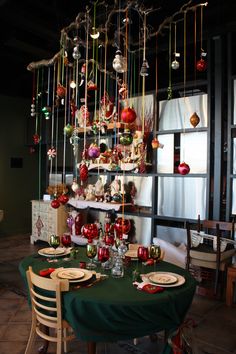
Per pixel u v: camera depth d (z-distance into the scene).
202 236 3.59
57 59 3.52
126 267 2.30
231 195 3.72
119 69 2.32
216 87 3.80
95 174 5.04
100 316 1.72
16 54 5.07
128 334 1.75
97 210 5.03
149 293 1.81
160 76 5.30
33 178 7.03
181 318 1.88
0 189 6.46
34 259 2.44
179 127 4.16
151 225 4.35
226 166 3.85
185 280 2.03
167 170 4.28
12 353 2.37
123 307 1.69
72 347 2.45
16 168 6.72
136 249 2.74
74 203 4.95
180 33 4.10
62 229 5.30
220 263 3.28
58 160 6.25
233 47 4.15
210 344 2.50
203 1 3.42
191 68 4.94
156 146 3.48
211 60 3.87
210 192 3.86
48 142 6.29
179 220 4.09
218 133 3.78
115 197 4.57
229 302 3.19
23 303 3.25
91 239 2.52
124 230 2.51
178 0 3.46
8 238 6.36
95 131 3.95
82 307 1.74
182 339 1.86
